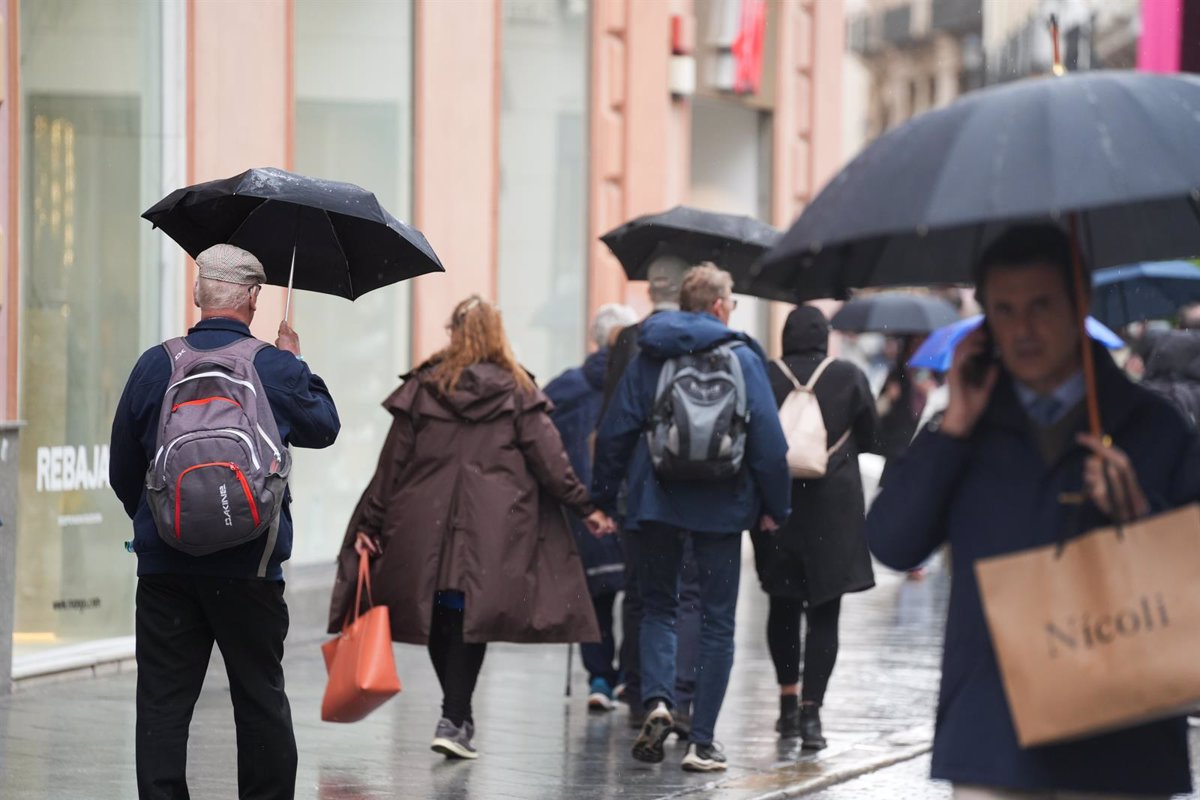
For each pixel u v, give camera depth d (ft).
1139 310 71.05
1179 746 28.91
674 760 62.08
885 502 30.50
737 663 86.53
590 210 122.31
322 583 92.73
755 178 153.17
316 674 79.51
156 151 81.61
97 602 78.43
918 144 28.71
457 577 59.36
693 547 60.23
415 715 69.62
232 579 43.19
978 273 30.14
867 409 65.26
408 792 55.52
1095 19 371.97
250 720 44.50
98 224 78.48
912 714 73.20
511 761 60.85
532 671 82.33
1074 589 27.96
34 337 74.90
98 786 54.54
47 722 64.95
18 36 72.08
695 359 58.75
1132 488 28.43
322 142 95.81
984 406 29.78
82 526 77.61
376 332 98.37
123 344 79.87
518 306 114.21
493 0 106.73
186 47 82.58
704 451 57.57
